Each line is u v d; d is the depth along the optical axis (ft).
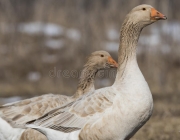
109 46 76.13
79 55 71.92
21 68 72.49
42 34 84.84
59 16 87.40
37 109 25.70
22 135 24.31
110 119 19.89
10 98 51.52
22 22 84.48
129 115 19.94
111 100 20.25
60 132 20.88
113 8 74.08
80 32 72.69
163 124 33.30
